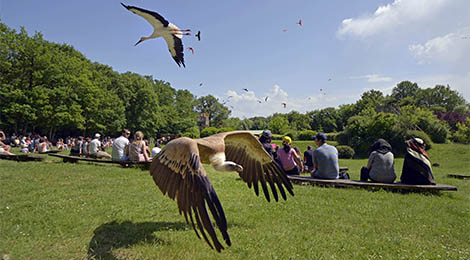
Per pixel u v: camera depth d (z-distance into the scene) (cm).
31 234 377
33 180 728
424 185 670
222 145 345
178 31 534
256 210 505
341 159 2809
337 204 550
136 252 332
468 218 487
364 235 401
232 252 341
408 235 408
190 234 389
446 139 3384
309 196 611
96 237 372
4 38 3027
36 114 3122
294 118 9675
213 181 774
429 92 8169
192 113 7162
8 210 468
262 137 823
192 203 265
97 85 4006
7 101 2977
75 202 521
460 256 337
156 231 398
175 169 286
